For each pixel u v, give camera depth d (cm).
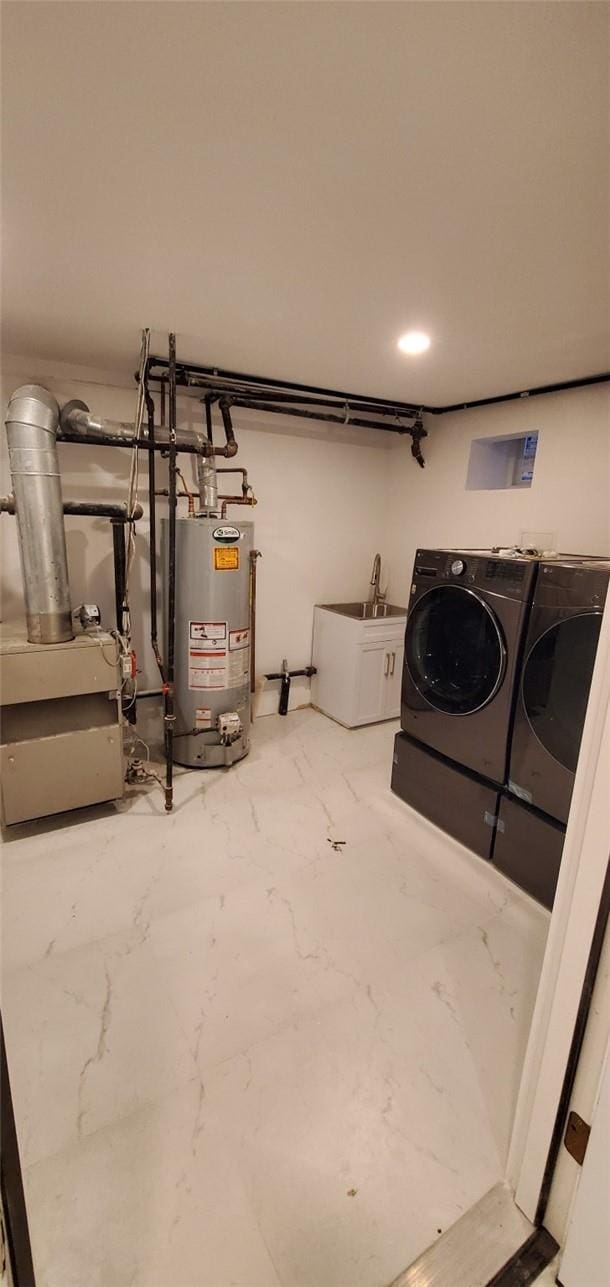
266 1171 112
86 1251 99
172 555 228
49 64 87
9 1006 147
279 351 237
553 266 152
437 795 242
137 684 310
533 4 74
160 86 91
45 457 211
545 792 193
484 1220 105
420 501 369
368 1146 117
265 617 360
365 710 356
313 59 85
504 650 203
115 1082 129
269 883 202
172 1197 107
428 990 158
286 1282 96
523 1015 151
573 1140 94
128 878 201
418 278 163
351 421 323
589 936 86
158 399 288
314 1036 142
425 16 76
